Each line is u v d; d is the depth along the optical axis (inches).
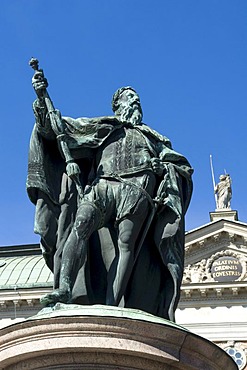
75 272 309.1
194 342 280.7
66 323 269.6
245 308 2161.7
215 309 2169.0
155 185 339.3
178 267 330.6
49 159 339.3
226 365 295.0
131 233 325.1
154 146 348.5
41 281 2094.0
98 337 268.8
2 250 2305.6
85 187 330.6
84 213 316.5
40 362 271.7
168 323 283.1
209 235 2225.6
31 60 337.1
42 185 331.9
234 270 2197.3
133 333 271.0
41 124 334.3
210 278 2192.4
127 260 322.3
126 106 357.7
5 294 2037.4
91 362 269.0
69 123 343.3
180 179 345.7
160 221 335.0
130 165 336.8
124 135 346.3
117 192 330.0
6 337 278.1
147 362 273.0
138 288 332.8
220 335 2133.4
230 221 2235.5
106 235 333.7
